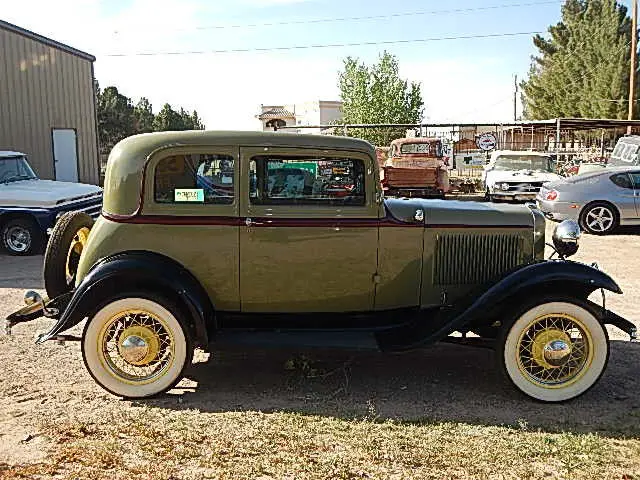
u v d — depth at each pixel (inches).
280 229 183.9
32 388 185.5
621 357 216.2
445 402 178.1
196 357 213.0
